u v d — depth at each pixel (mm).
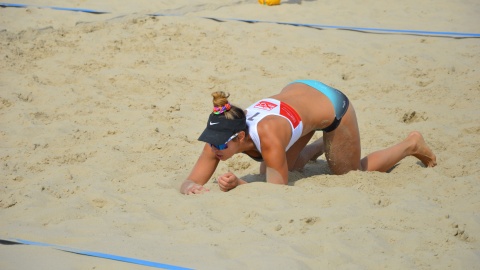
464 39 32969
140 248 14531
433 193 17531
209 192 17281
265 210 16172
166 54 30375
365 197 16781
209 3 38469
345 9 38344
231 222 15875
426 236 14828
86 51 30484
